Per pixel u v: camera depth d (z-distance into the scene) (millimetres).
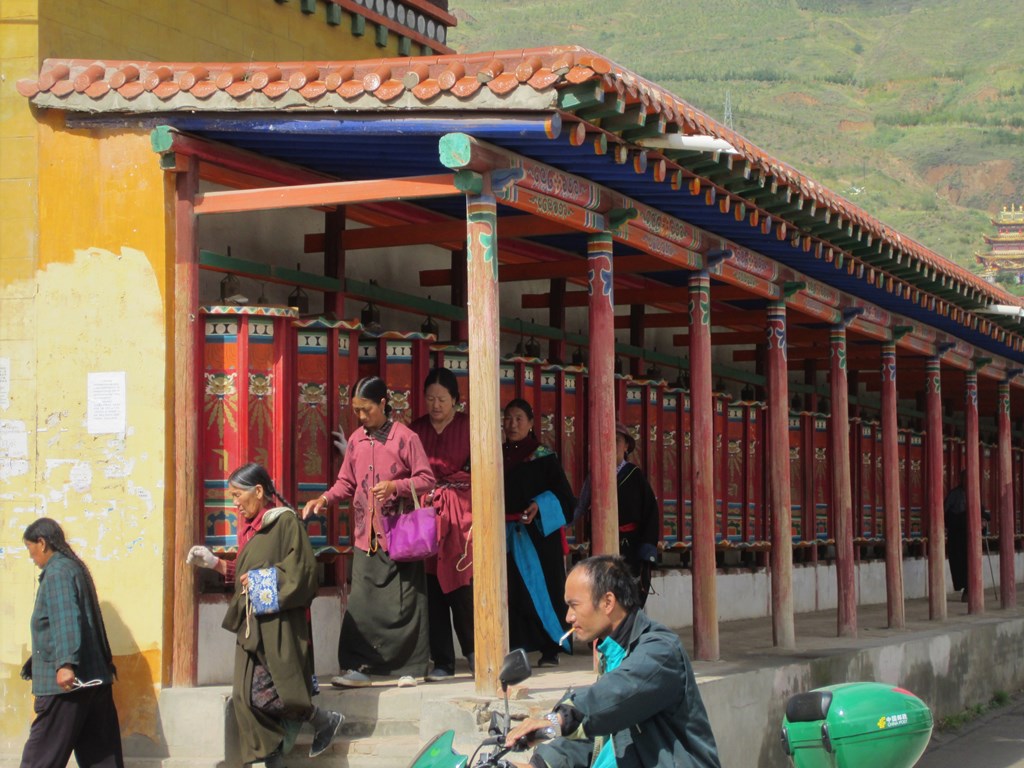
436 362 10953
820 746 6059
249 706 8430
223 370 9406
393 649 9305
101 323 9273
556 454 11727
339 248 10867
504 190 8688
